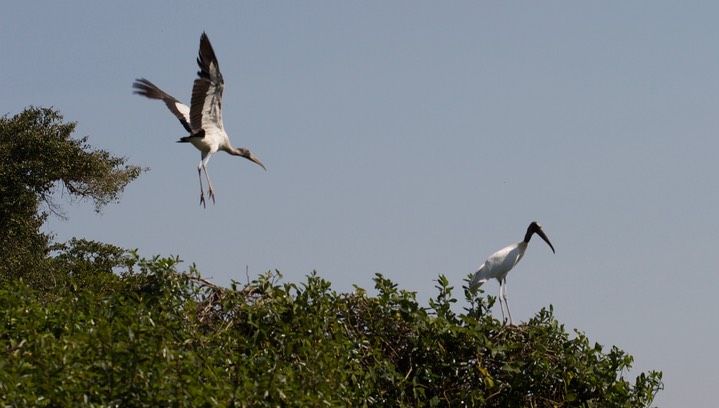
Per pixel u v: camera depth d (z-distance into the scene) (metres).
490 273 21.84
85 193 37.69
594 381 15.64
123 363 10.10
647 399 16.08
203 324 13.68
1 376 9.57
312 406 11.07
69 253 36.00
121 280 14.14
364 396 13.48
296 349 13.38
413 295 15.06
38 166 35.59
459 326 15.04
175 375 10.42
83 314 12.54
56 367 10.06
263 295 14.12
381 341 14.79
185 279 14.01
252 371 11.80
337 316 14.76
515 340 15.73
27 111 36.78
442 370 15.09
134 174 39.19
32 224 36.22
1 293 13.18
